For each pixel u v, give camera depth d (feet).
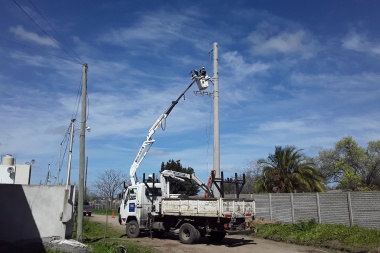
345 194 65.51
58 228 48.37
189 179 71.05
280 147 104.12
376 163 159.33
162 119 79.10
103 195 178.81
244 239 66.23
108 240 56.70
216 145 75.15
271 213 84.58
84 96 58.13
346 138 167.02
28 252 43.01
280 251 52.24
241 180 64.85
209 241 63.62
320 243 56.03
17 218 45.83
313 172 101.35
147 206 70.23
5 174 61.72
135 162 77.30
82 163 56.34
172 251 51.96
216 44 78.84
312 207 72.38
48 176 111.14
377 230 56.80
